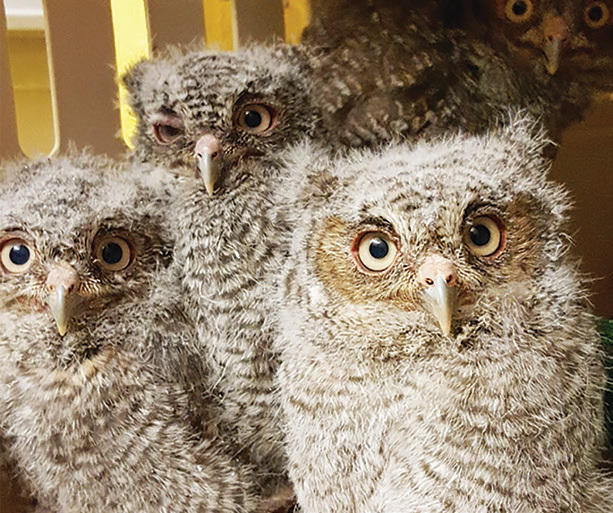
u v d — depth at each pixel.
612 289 0.32
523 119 0.24
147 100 0.27
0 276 0.24
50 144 0.44
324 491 0.22
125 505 0.24
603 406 0.23
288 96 0.27
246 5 0.35
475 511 0.21
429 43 0.30
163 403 0.24
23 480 0.26
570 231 0.25
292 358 0.23
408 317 0.21
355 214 0.21
